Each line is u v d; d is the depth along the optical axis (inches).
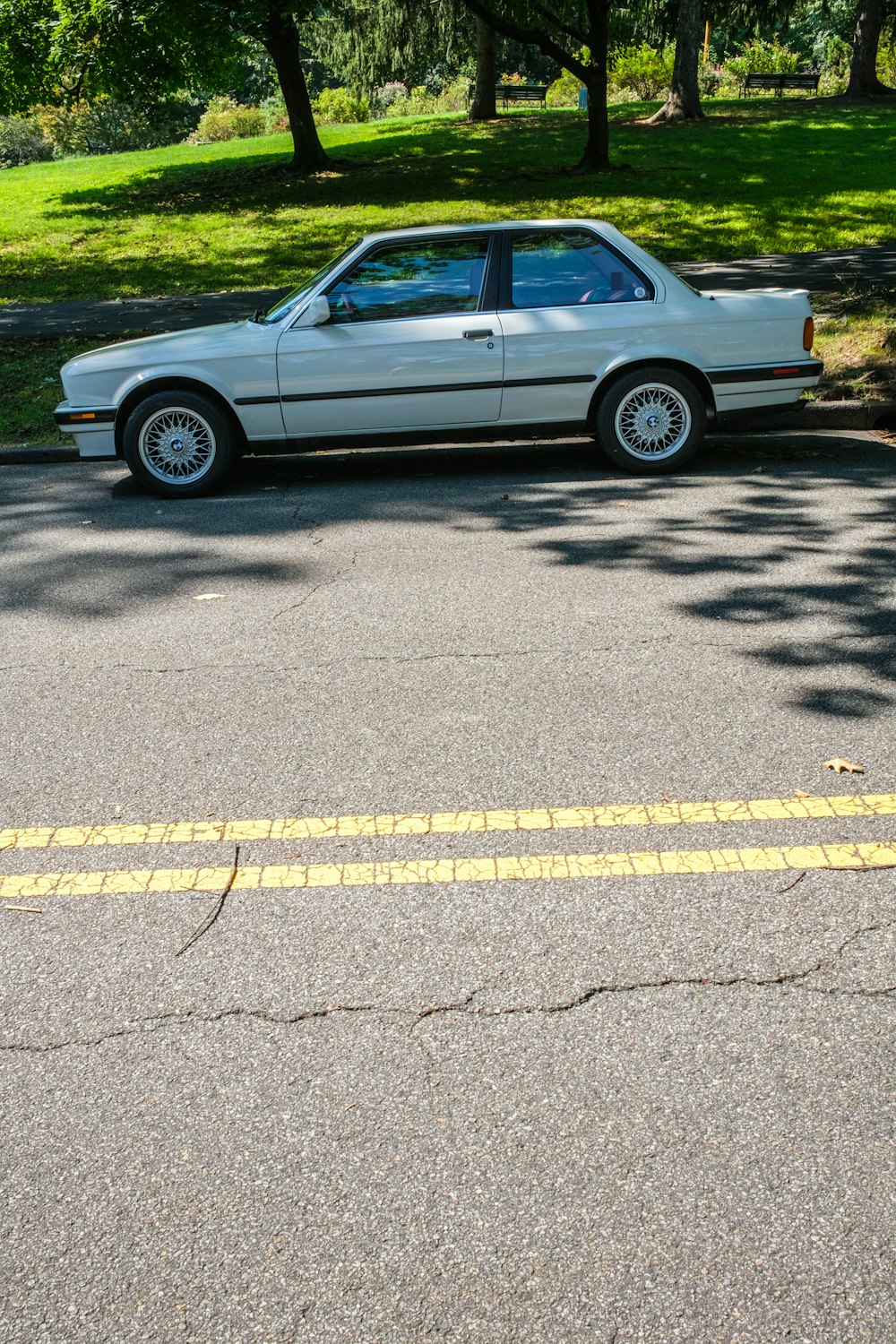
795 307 327.6
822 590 232.8
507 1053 112.3
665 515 291.7
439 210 815.1
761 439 379.2
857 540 265.0
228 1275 90.2
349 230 768.9
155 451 332.2
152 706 192.5
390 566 260.2
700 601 229.5
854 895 135.3
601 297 327.0
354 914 135.7
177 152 1434.5
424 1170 99.1
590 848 146.7
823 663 197.8
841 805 153.9
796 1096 105.6
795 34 2453.2
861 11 1449.3
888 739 170.9
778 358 328.8
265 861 147.1
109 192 1048.2
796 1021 115.2
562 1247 91.3
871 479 320.2
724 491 313.6
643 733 175.2
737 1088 106.8
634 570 250.2
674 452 333.4
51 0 950.4
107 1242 93.7
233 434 332.5
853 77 1469.0
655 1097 106.0
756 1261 89.4
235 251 732.7
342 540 282.8
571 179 904.9
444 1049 113.1
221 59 1042.7
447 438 331.9
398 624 224.2
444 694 191.8
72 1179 100.0
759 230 676.7
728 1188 96.0
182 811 159.3
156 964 128.3
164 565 269.0
